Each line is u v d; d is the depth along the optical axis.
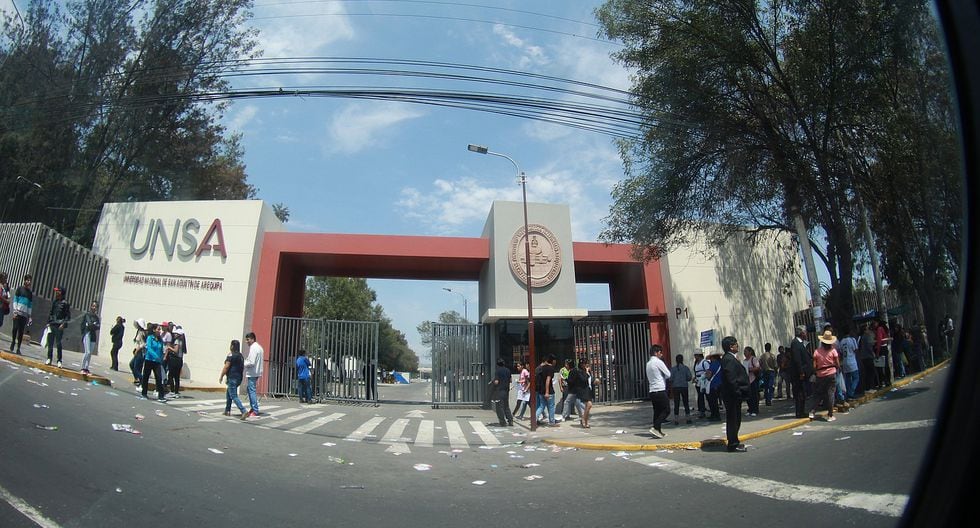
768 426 11.12
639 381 21.89
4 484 5.51
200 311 21.25
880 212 15.07
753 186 15.20
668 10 13.72
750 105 14.18
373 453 10.17
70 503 5.34
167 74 26.30
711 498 6.43
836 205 14.45
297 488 6.96
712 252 22.45
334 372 21.14
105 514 5.20
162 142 29.11
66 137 26.14
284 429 12.20
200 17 27.23
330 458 9.25
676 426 13.52
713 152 14.66
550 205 23.19
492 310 21.36
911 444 7.57
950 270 13.87
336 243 22.84
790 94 13.46
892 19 11.04
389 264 25.09
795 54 13.31
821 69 12.80
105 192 28.92
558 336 22.14
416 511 6.23
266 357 21.11
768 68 14.02
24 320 14.73
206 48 27.97
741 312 23.67
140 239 22.23
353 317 52.56
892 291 21.11
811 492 6.18
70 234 26.81
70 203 26.66
